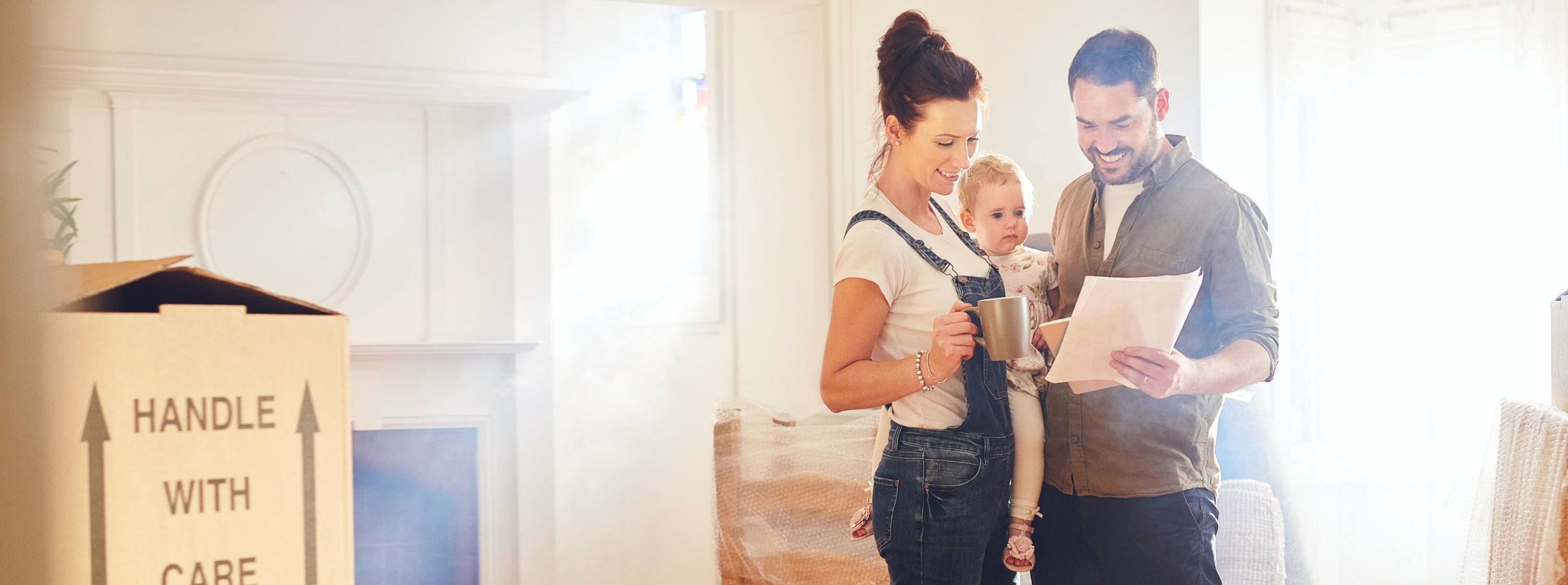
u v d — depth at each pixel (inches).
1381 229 102.3
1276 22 104.0
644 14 159.3
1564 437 58.2
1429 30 101.4
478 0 157.3
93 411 26.9
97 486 26.9
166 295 31.9
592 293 159.5
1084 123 79.2
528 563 157.2
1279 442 94.2
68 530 26.6
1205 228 72.3
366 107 155.5
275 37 149.9
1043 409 76.9
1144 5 108.0
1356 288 102.6
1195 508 71.3
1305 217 103.4
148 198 146.5
